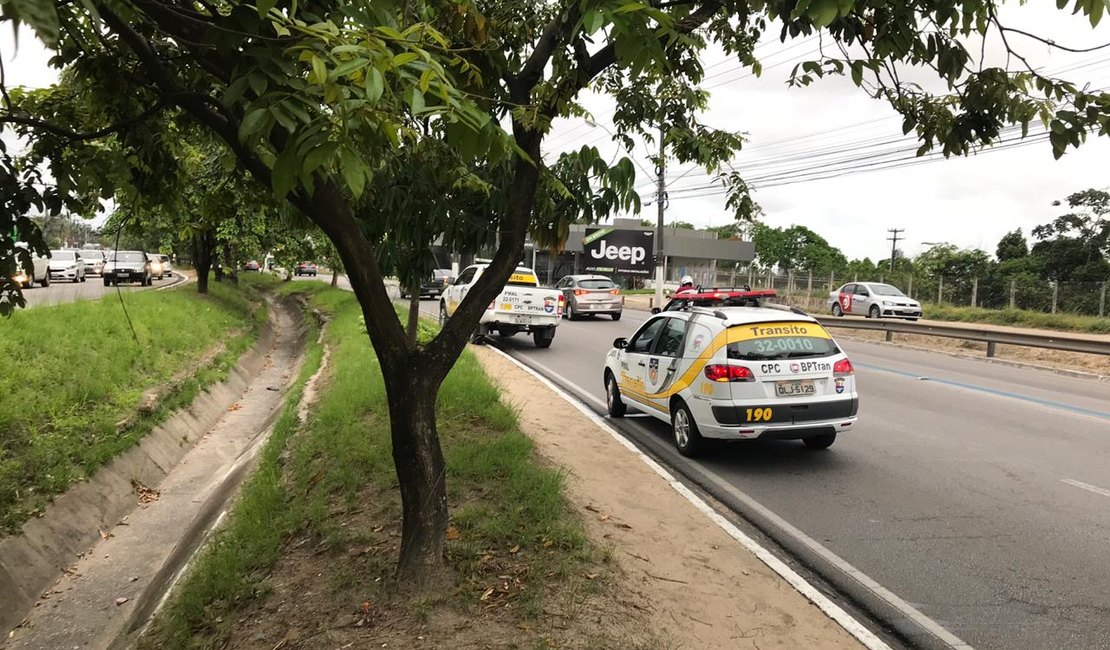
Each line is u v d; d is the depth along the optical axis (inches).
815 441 298.2
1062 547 195.2
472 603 137.7
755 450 297.9
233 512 214.4
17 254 149.6
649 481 240.4
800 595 159.6
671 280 2167.8
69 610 203.9
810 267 2797.7
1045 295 1034.7
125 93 149.6
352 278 126.0
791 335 273.6
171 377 413.4
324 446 250.1
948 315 1095.6
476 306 139.2
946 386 465.1
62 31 113.9
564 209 151.2
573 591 144.2
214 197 209.3
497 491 196.7
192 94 113.2
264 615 146.3
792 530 208.2
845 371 273.9
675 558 173.9
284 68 79.7
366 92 63.2
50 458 258.5
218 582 161.6
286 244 792.3
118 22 104.0
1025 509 226.1
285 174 70.5
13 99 158.1
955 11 118.0
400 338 135.4
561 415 345.4
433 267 169.9
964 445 307.6
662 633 134.6
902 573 179.0
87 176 158.7
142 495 292.4
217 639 143.0
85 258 1557.6
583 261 1914.4
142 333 450.6
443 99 69.0
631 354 340.2
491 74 133.6
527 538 166.1
